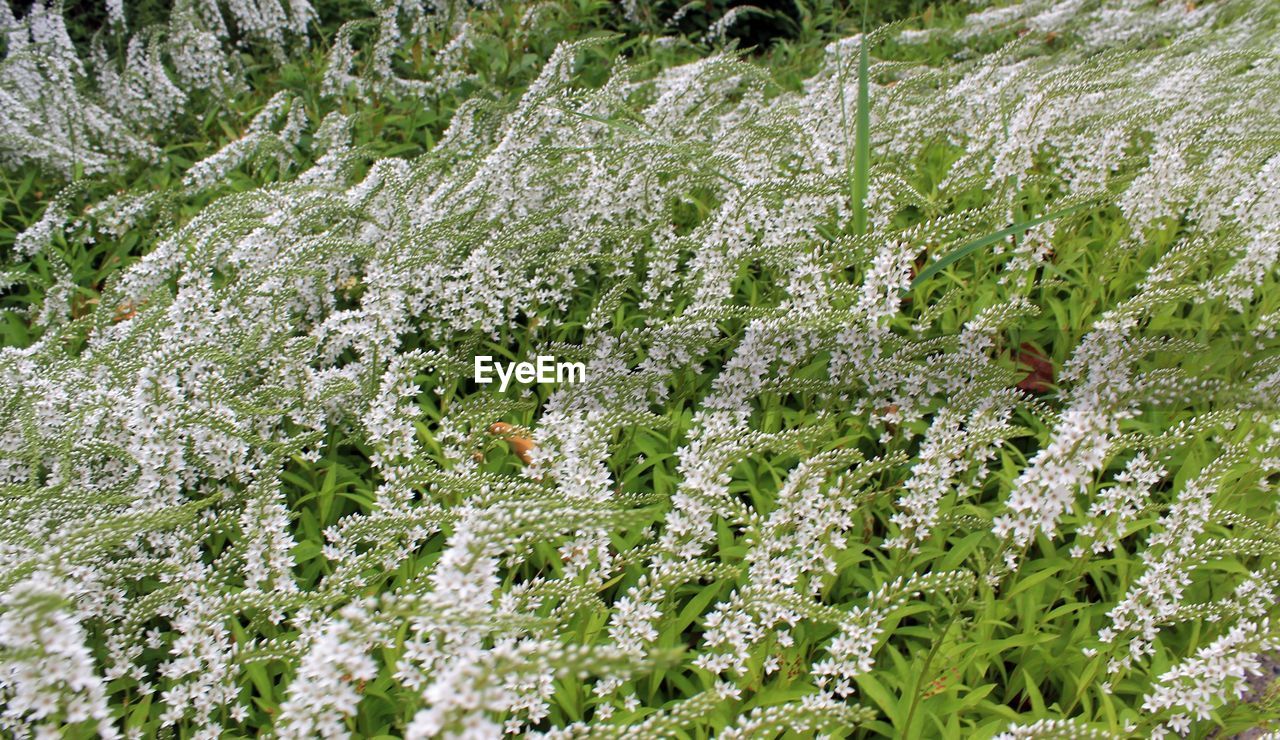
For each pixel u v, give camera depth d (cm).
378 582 98
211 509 106
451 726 69
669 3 266
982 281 132
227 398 106
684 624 95
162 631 101
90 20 242
